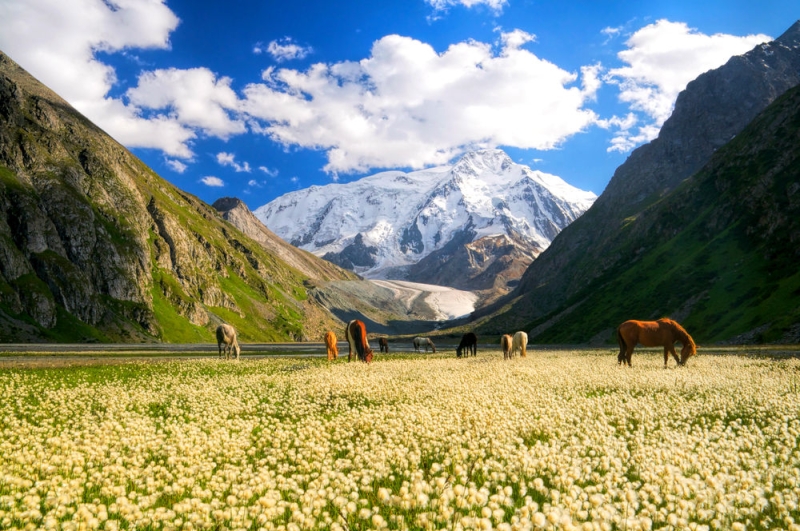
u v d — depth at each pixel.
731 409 14.38
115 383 22.62
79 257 154.12
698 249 120.94
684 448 9.50
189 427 12.25
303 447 10.49
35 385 21.52
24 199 148.75
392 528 6.23
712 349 58.88
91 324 142.62
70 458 8.80
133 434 11.34
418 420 12.29
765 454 9.46
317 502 6.46
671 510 6.46
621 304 122.12
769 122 132.62
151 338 152.50
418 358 47.44
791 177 108.12
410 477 8.34
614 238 184.38
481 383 20.03
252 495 7.25
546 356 46.22
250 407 15.73
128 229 180.75
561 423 11.88
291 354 60.03
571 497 6.59
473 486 6.69
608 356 44.41
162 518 6.19
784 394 17.03
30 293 131.38
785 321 71.75
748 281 93.81
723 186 133.12
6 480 7.60
